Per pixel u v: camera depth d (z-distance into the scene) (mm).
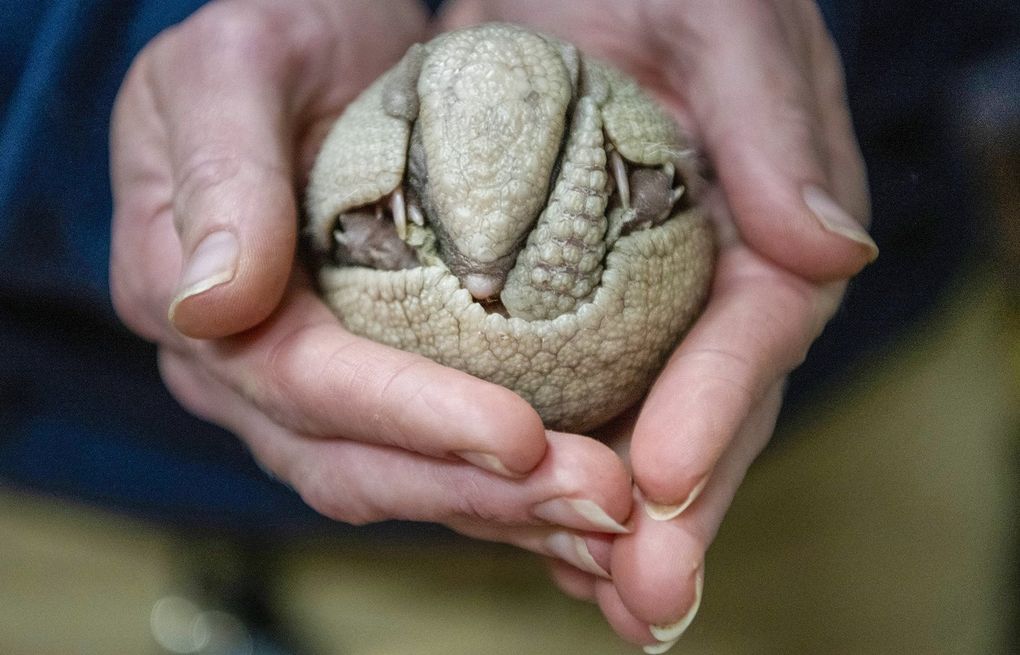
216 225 239
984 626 354
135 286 274
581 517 222
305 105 282
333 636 374
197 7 291
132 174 275
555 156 239
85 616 385
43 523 381
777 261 259
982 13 333
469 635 365
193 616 383
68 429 329
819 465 355
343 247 255
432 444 224
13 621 383
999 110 354
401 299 241
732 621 356
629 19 285
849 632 356
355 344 237
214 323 238
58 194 289
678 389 232
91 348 312
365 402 228
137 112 276
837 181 283
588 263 239
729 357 238
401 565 370
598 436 256
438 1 337
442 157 237
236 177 243
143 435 327
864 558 356
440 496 234
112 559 387
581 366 239
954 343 362
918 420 355
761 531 356
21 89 283
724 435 227
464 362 239
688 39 273
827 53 292
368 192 245
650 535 224
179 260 266
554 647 359
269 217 240
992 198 375
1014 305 380
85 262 295
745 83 261
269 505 333
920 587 354
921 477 355
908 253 338
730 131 261
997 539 358
